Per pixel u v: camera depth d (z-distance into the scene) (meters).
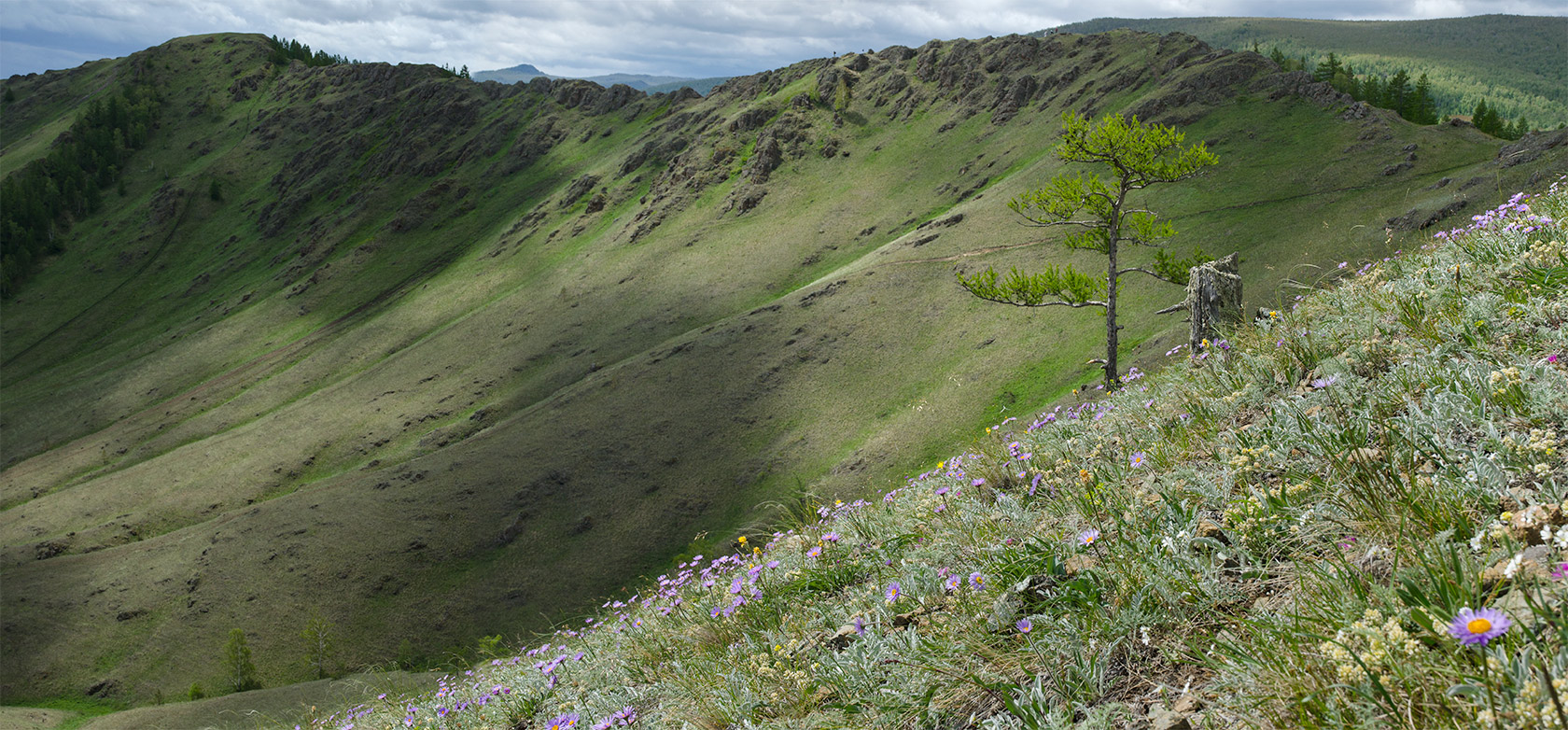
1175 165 32.62
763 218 159.88
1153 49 159.50
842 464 81.44
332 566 83.31
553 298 147.88
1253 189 106.38
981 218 121.31
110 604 85.12
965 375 88.31
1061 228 108.81
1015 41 182.50
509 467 92.38
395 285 188.25
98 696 75.88
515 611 76.06
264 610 80.31
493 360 128.88
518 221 197.12
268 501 100.94
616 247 166.62
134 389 161.25
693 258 149.75
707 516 82.06
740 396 97.31
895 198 152.88
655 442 92.19
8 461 142.50
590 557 80.31
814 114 188.25
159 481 113.62
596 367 118.00
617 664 5.31
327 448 114.81
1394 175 98.56
